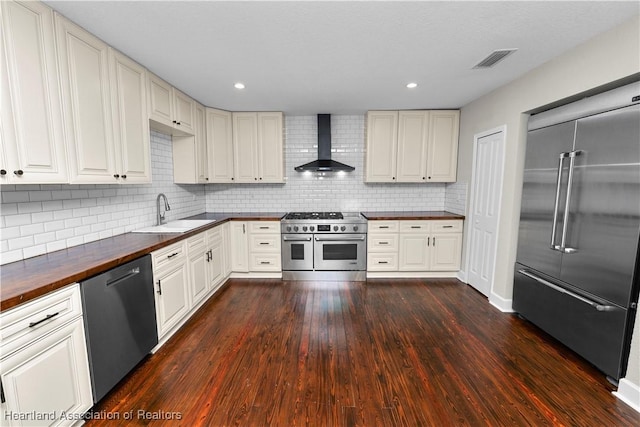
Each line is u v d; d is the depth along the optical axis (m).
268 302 3.11
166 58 2.25
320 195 4.37
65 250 1.93
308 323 2.64
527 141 2.62
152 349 2.16
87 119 1.83
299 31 1.85
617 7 1.58
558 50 2.12
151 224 3.03
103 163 1.97
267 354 2.15
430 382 1.85
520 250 2.72
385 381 1.86
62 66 1.65
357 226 3.75
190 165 3.42
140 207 2.84
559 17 1.69
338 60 2.31
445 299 3.18
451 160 3.97
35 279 1.33
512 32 1.87
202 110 3.62
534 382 1.86
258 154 4.01
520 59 2.28
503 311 2.88
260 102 3.53
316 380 1.87
